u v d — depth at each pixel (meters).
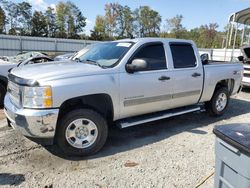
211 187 3.16
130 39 4.78
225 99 6.23
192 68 5.20
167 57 4.81
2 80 6.66
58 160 3.80
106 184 3.20
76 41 35.09
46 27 76.62
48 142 3.69
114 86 4.03
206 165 3.71
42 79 3.54
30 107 3.53
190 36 82.19
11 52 30.83
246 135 2.06
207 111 6.16
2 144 4.25
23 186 3.12
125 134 4.89
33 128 3.51
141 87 4.36
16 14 73.38
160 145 4.39
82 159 3.85
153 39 4.73
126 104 4.26
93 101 4.04
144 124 5.47
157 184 3.21
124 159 3.86
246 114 6.53
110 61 4.32
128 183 3.22
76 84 3.68
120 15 79.56
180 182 3.26
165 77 4.67
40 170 3.50
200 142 4.56
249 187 1.94
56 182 3.22
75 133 3.85
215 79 5.70
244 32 14.86
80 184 3.19
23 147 4.17
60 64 4.36
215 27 70.25
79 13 79.50
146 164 3.71
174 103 5.03
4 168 3.53
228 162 2.09
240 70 6.47
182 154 4.05
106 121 4.08
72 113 3.76
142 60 4.14
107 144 4.40
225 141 2.10
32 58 8.98
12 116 3.74
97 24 78.25
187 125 5.50
